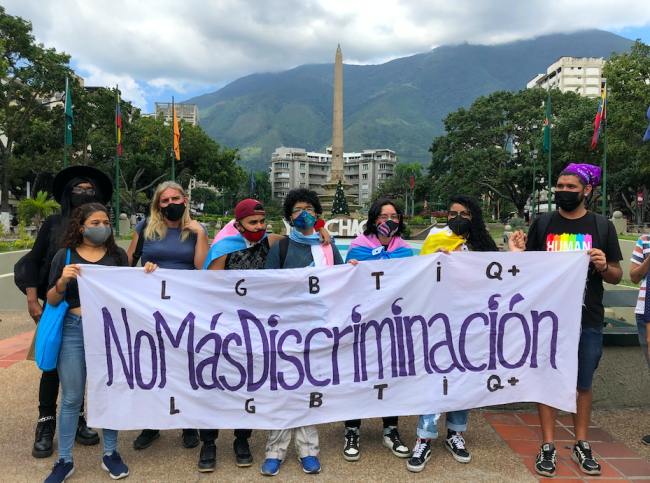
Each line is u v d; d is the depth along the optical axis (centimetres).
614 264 323
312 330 316
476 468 302
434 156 5516
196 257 340
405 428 371
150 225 335
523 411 401
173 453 321
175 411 302
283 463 310
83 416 336
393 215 351
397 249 353
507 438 348
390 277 325
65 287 283
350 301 322
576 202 321
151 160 3372
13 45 2462
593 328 324
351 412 315
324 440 346
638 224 3809
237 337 310
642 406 404
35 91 2619
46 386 314
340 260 354
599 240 325
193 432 334
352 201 3853
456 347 328
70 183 338
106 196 363
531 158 3453
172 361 304
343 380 317
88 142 3284
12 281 918
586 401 320
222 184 4272
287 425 304
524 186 4597
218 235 357
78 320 293
